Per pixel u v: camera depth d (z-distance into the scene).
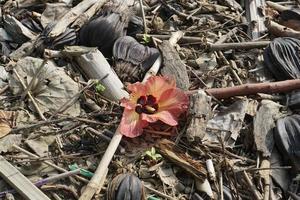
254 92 0.75
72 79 0.73
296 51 0.80
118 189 0.62
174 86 0.68
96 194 0.62
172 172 0.67
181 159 0.67
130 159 0.66
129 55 0.75
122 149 0.67
